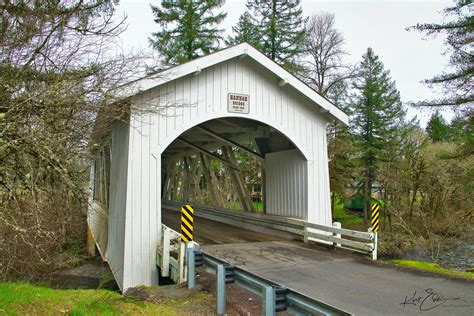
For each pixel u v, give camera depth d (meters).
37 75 5.09
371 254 8.16
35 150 4.61
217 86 9.20
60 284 10.72
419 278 6.60
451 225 17.94
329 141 20.73
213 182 15.63
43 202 5.74
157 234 8.22
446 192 19.73
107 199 12.09
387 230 20.45
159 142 8.45
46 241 7.70
